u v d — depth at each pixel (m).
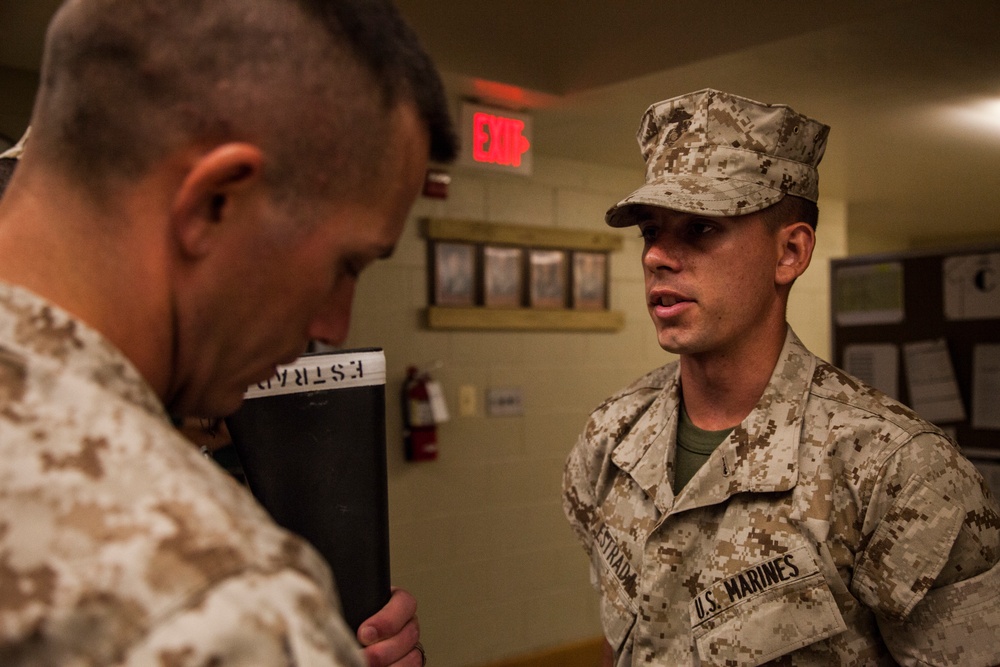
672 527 1.12
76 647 0.29
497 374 3.69
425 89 0.46
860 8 2.26
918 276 2.73
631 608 1.15
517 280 3.74
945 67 2.71
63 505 0.31
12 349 0.34
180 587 0.30
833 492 1.02
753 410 1.11
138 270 0.39
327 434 0.76
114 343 0.39
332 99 0.40
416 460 3.38
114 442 0.33
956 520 0.97
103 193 0.39
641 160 3.94
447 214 3.56
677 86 2.81
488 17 2.65
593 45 2.77
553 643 3.78
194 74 0.38
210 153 0.39
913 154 3.98
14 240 0.39
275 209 0.40
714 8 2.51
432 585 3.47
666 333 1.11
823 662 1.01
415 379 3.41
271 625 0.30
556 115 3.15
